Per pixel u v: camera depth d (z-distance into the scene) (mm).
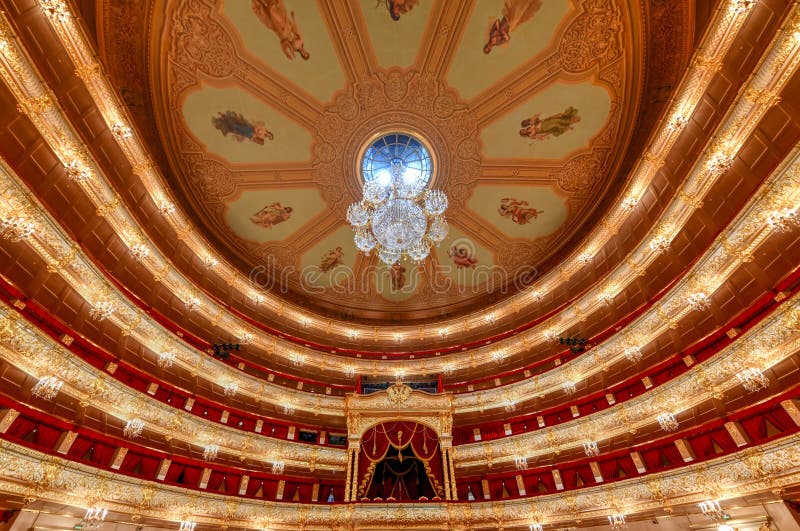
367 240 13930
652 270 13305
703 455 9711
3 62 8227
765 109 8898
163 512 10031
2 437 7500
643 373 12000
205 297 15188
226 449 12625
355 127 16516
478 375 17391
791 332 8406
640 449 11062
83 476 8773
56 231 9523
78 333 10242
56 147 9672
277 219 18500
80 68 9961
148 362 12273
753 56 9070
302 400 15844
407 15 13586
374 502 12375
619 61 13617
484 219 18906
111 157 11961
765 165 9414
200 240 15781
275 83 14812
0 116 8641
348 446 14195
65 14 9031
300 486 13344
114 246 12164
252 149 16359
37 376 8742
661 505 9641
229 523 11016
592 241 15594
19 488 7633
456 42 14227
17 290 8922
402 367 18500
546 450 13086
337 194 18141
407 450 14305
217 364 14141
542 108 15430
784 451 7836
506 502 12008
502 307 19047
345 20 13609
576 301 15703
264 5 12859
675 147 11844
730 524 8547
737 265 9945
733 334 9938
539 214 18375
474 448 14148
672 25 11688
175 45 13164
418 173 17797
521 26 13531
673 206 11750
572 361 14312
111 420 10336
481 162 17297
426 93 15680
